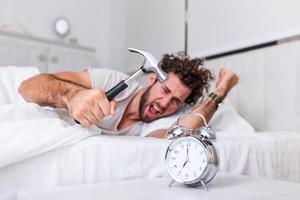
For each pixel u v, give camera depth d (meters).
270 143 1.07
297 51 1.38
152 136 1.17
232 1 1.72
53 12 2.45
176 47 2.11
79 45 2.37
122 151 0.78
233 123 1.39
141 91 1.26
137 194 0.63
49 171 0.71
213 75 1.53
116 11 2.71
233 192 0.66
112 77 1.16
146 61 0.81
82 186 0.68
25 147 0.67
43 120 0.74
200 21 1.93
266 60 1.51
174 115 1.28
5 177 0.67
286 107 1.41
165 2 2.21
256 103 1.55
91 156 0.75
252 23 1.60
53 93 0.91
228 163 0.95
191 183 0.69
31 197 0.58
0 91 1.15
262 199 0.61
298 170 1.13
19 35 2.06
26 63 2.09
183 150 0.72
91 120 0.82
